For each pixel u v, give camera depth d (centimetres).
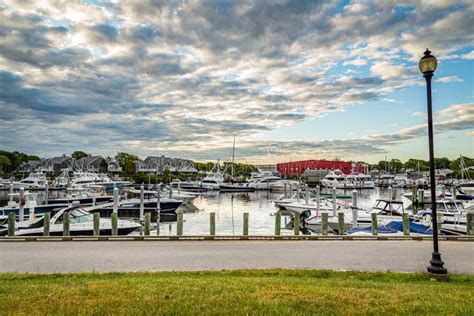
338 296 671
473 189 6538
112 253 1221
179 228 1662
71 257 1155
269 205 4331
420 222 2184
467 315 576
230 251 1259
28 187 6188
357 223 2323
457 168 11600
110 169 12019
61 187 6184
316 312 583
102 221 1953
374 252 1248
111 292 689
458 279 862
